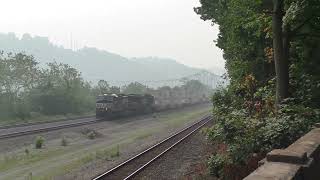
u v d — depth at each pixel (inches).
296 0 543.5
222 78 1240.8
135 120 2209.6
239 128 487.2
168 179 661.9
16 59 2368.4
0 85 2247.8
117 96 2272.4
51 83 2493.8
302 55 668.1
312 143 280.7
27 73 2394.2
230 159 462.3
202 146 986.1
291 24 582.2
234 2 856.3
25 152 1098.7
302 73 663.8
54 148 1190.3
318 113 497.0
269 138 446.0
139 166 783.7
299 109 501.4
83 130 1558.8
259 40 850.8
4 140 1208.8
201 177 568.4
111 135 1535.4
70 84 2610.7
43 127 1637.6
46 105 2399.1
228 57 1198.9
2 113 2065.7
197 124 1771.7
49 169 876.6
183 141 1124.5
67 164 923.4
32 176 810.8
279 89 579.8
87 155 1031.6
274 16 581.3
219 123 514.0
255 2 665.6
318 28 603.2
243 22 839.7
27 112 2156.7
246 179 178.2
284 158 218.8
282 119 460.4
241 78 900.0
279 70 580.1
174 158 861.2
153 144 1153.4
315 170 257.0
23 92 2399.1
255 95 705.6
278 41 579.8
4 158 1016.2
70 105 2539.4
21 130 1525.6
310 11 547.8
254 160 437.4
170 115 2726.4
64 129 1553.9
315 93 609.0
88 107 2775.6
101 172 749.9
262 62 872.3
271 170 197.0
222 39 1288.1
